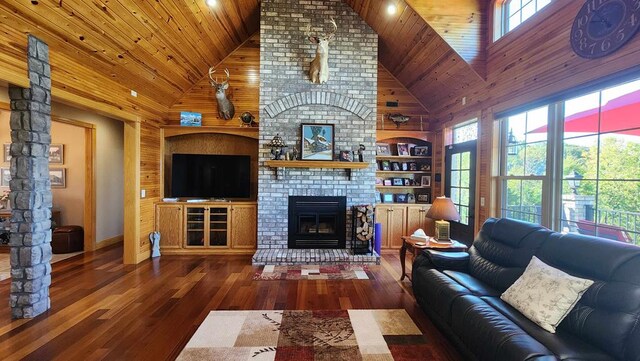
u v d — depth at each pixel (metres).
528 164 3.44
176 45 4.06
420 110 5.83
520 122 3.56
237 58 5.35
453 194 5.16
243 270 4.27
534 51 3.13
